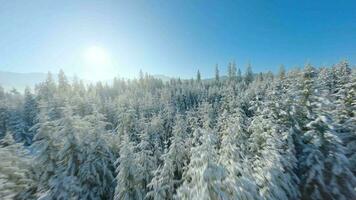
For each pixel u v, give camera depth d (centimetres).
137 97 9175
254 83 8194
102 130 1902
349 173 1382
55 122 1622
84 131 1725
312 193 1494
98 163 1639
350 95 1905
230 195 1003
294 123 1759
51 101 4553
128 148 1516
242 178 1084
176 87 11912
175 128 2838
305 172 1548
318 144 1491
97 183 1591
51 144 1551
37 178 1531
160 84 14662
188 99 9262
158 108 6569
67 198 1326
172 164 1529
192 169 1143
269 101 2031
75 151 1585
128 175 1453
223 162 1223
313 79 1845
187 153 1669
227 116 2317
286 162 1457
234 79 12731
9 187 1347
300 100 1817
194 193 1025
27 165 1549
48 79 8294
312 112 1700
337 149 1458
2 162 1409
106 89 12475
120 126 3142
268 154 1395
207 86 12269
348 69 4066
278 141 1516
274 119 1880
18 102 6525
